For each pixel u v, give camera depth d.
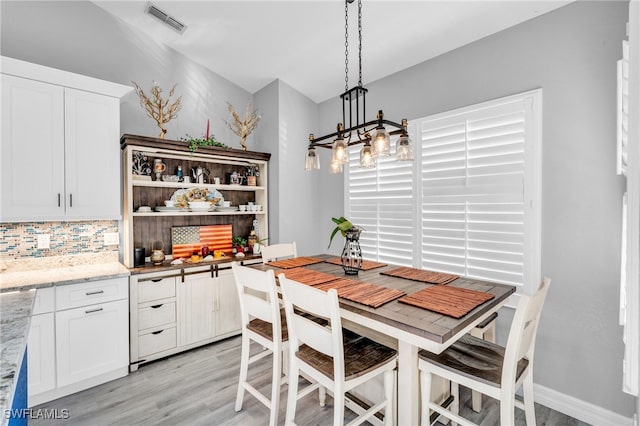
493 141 2.36
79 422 1.92
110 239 2.86
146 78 3.09
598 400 1.92
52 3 2.60
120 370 2.44
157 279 2.69
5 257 2.40
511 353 1.33
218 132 3.63
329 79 3.43
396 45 2.67
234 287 3.17
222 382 2.37
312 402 2.13
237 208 3.52
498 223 2.34
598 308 1.92
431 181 2.76
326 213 3.90
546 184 2.12
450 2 2.14
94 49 2.80
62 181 2.33
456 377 1.48
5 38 2.41
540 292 1.41
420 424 1.65
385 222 3.15
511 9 2.12
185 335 2.84
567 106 2.02
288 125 3.65
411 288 1.88
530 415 1.57
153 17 2.81
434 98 2.75
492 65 2.38
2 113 2.11
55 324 2.14
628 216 0.67
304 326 1.57
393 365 1.64
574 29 1.99
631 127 0.65
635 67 0.64
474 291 1.80
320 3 2.35
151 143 2.76
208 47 3.15
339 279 2.09
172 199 3.17
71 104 2.38
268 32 2.81
